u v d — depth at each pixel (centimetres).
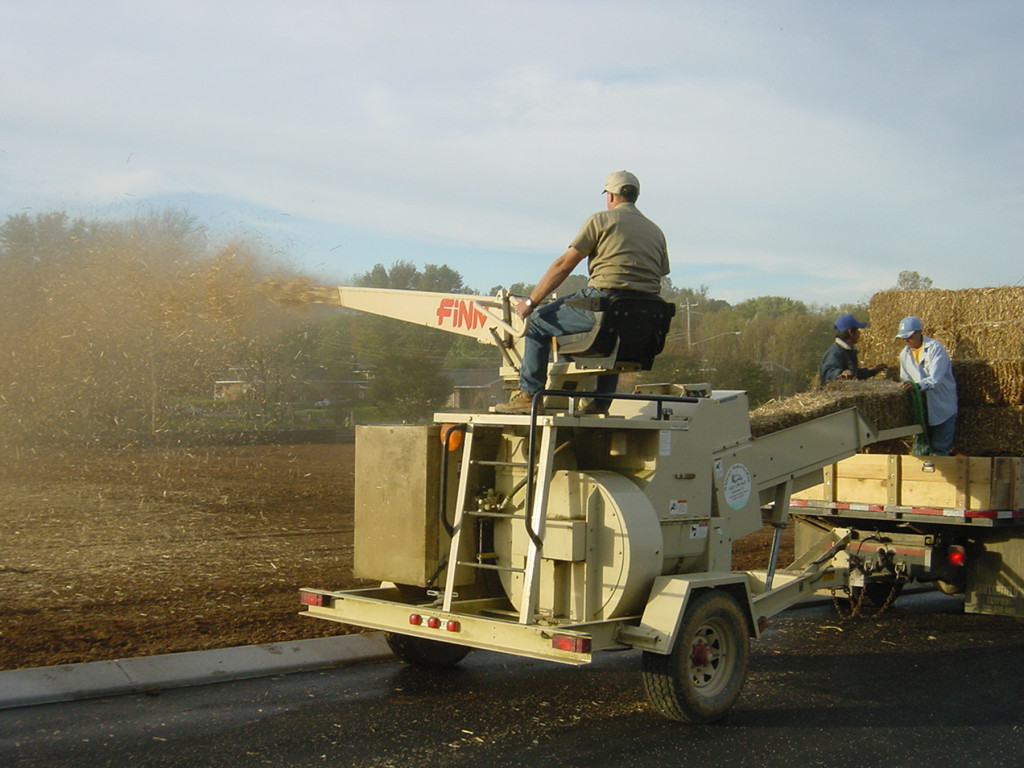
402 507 583
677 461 601
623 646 545
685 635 546
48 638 659
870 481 882
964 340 998
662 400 589
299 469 2167
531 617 515
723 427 650
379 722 544
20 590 817
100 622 714
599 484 556
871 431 815
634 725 555
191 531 1221
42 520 1253
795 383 3850
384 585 659
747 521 670
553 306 586
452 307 673
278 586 888
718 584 573
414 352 3250
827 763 494
